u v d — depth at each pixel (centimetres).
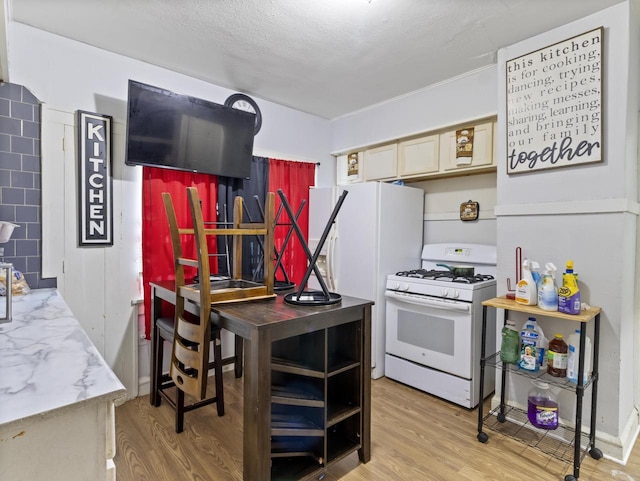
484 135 262
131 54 240
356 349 179
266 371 144
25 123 208
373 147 339
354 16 196
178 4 187
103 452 74
